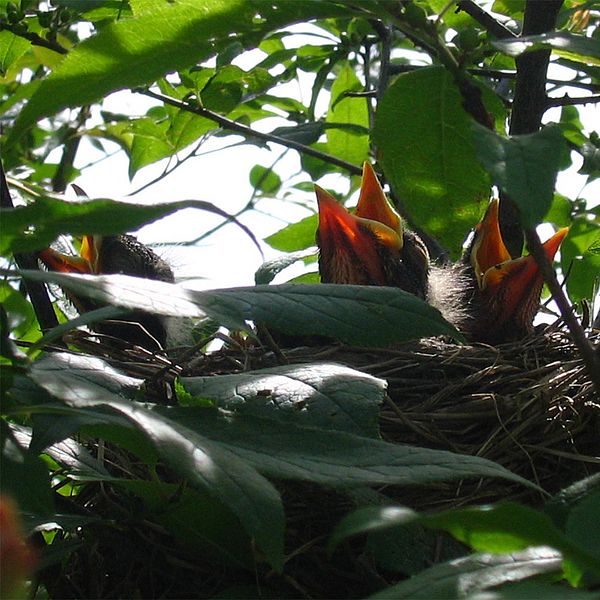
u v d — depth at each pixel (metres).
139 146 4.07
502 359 3.32
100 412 1.84
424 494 2.70
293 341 3.98
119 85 1.84
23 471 1.81
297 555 2.54
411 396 3.14
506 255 4.40
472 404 2.97
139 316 4.05
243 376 2.23
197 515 2.09
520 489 2.79
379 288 2.00
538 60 3.12
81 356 2.27
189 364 3.20
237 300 1.86
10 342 1.63
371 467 1.70
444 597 1.38
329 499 2.55
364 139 4.72
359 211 4.23
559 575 1.55
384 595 1.38
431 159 2.10
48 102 1.83
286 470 1.65
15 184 2.85
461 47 1.81
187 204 1.62
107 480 2.18
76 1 2.77
